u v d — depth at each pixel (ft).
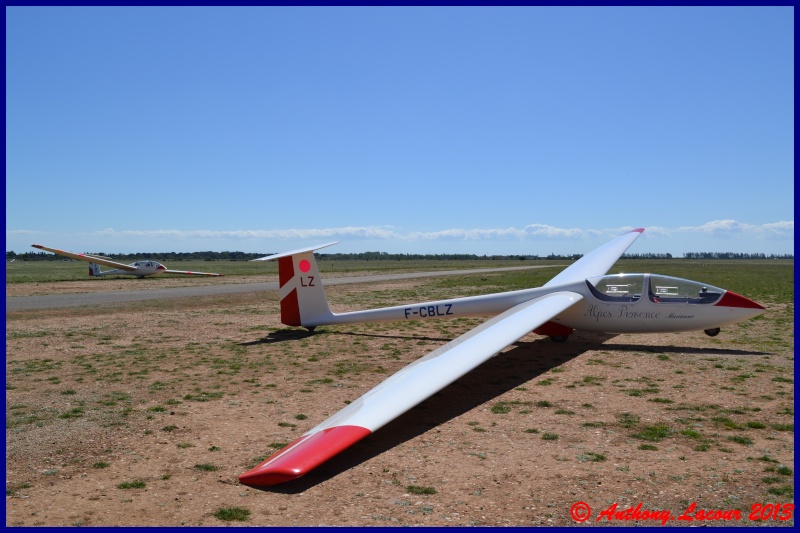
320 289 46.65
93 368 33.94
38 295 89.40
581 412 24.08
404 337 45.03
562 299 38.04
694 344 39.93
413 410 24.54
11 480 17.44
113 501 15.94
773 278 137.59
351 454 19.45
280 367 34.01
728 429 21.70
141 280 137.90
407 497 16.07
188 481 17.31
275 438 21.26
